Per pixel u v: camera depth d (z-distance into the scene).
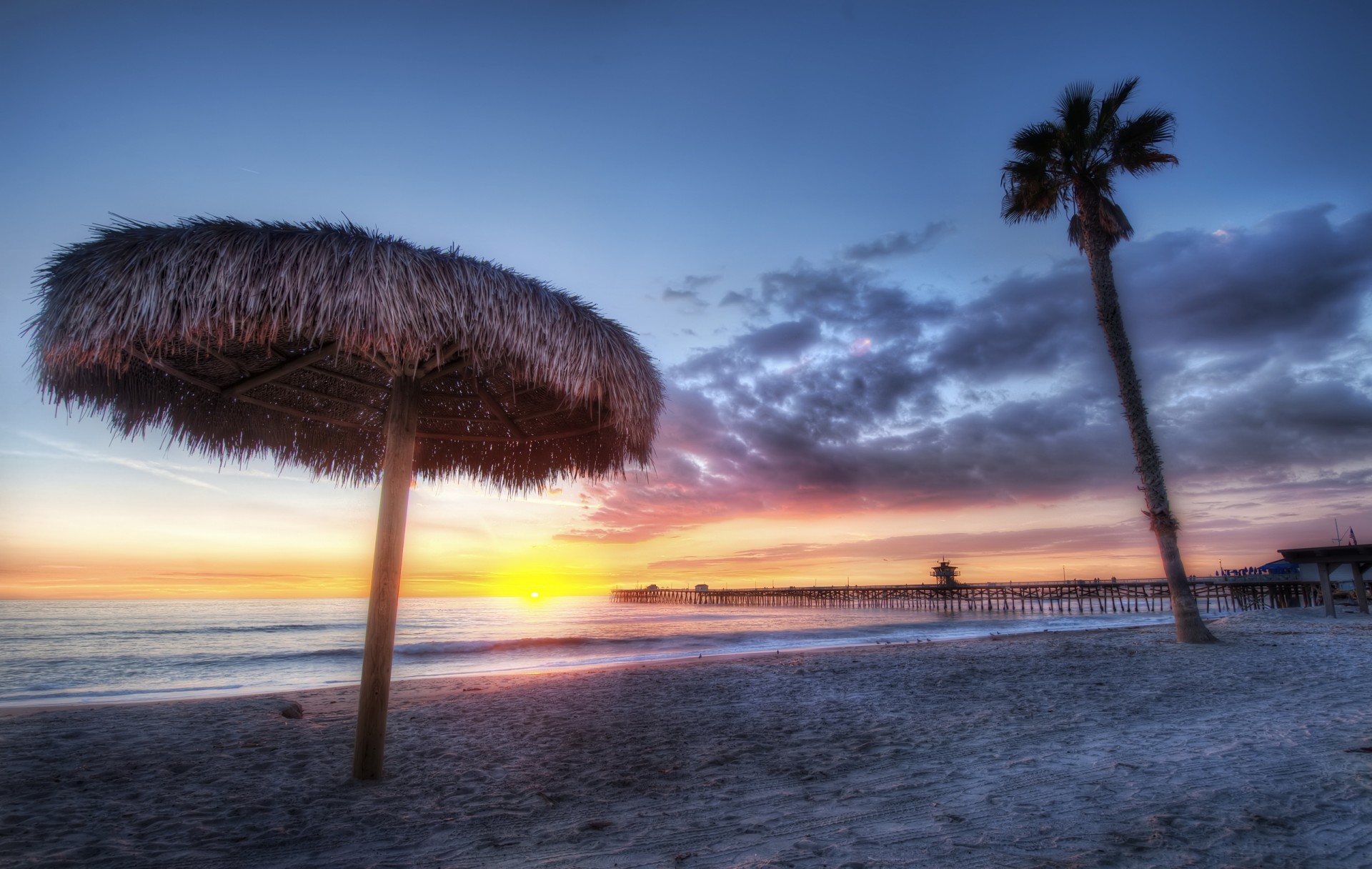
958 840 2.89
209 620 39.31
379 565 4.27
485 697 8.23
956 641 17.55
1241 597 39.38
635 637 25.08
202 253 3.12
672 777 4.34
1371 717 5.20
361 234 3.48
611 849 3.03
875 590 63.53
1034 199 15.08
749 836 3.11
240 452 4.92
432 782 4.29
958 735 5.26
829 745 5.12
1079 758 4.30
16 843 3.28
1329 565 18.28
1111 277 13.72
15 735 6.05
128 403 4.11
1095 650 11.80
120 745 5.62
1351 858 2.52
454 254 3.66
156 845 3.23
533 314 3.71
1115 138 13.88
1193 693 6.86
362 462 5.61
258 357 4.24
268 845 3.21
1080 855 2.64
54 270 3.30
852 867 2.65
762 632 28.20
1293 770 3.72
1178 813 3.09
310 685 13.36
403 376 4.17
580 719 6.61
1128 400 13.33
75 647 22.17
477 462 5.85
